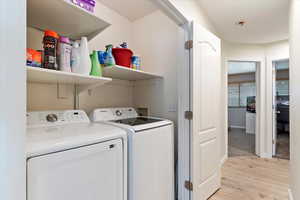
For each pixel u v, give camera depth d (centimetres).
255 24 246
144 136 128
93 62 140
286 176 245
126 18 236
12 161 51
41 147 69
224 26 253
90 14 116
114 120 169
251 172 260
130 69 166
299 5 135
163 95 214
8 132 50
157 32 221
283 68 557
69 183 78
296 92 147
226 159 315
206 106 187
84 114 152
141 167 124
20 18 52
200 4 194
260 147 330
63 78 124
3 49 48
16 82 51
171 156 163
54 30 139
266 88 327
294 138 155
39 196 67
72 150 80
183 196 173
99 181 92
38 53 100
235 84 709
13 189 51
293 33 157
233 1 190
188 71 171
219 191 206
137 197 120
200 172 178
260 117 331
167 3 139
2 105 48
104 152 95
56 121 129
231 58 323
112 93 212
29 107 137
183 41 174
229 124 722
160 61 217
